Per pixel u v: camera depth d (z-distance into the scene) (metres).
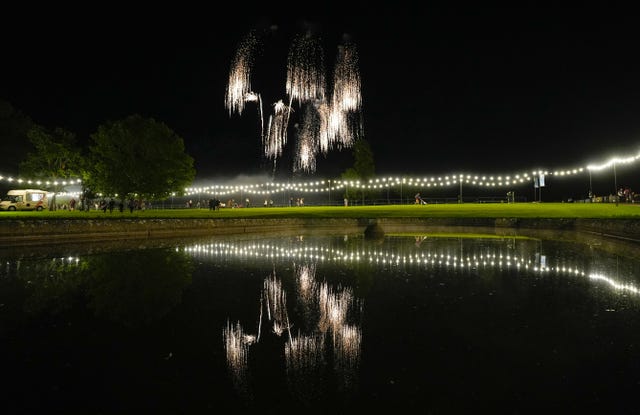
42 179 51.50
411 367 6.25
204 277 13.44
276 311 9.32
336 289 11.53
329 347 7.09
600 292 10.77
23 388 5.70
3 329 8.09
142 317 8.90
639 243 21.52
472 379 5.85
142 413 5.10
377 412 5.07
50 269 14.89
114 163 44.84
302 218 39.19
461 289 11.33
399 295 10.73
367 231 28.28
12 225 22.28
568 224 31.17
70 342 7.41
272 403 5.29
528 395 5.41
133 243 24.77
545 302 9.80
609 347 6.92
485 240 25.23
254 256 18.66
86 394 5.54
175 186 48.41
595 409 5.09
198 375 6.07
